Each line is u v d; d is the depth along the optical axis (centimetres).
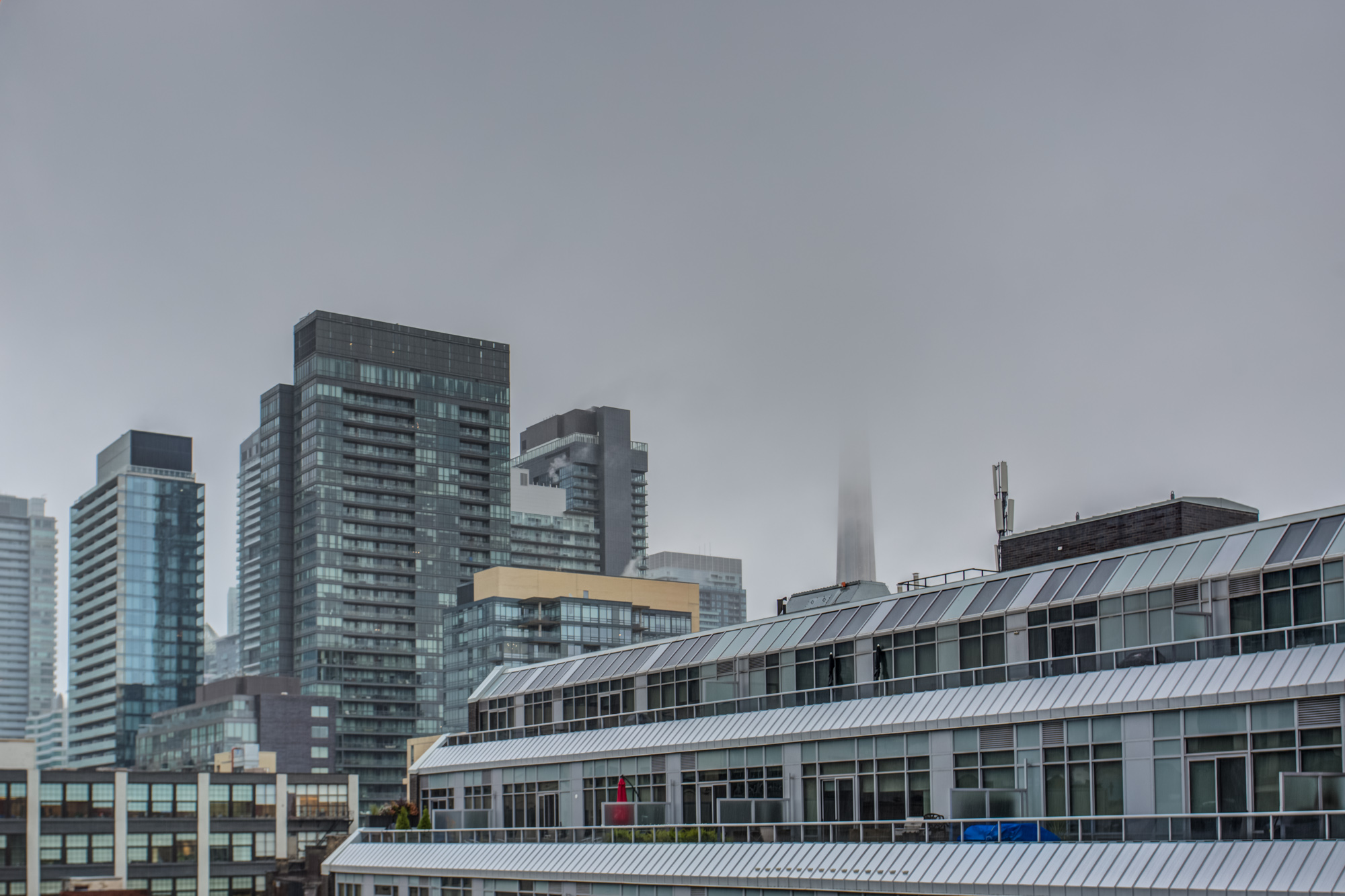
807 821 5762
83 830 13550
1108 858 4512
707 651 6944
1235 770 4438
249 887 14375
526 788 7731
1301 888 3925
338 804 15112
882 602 6188
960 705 5397
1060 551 6303
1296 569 4562
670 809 6650
